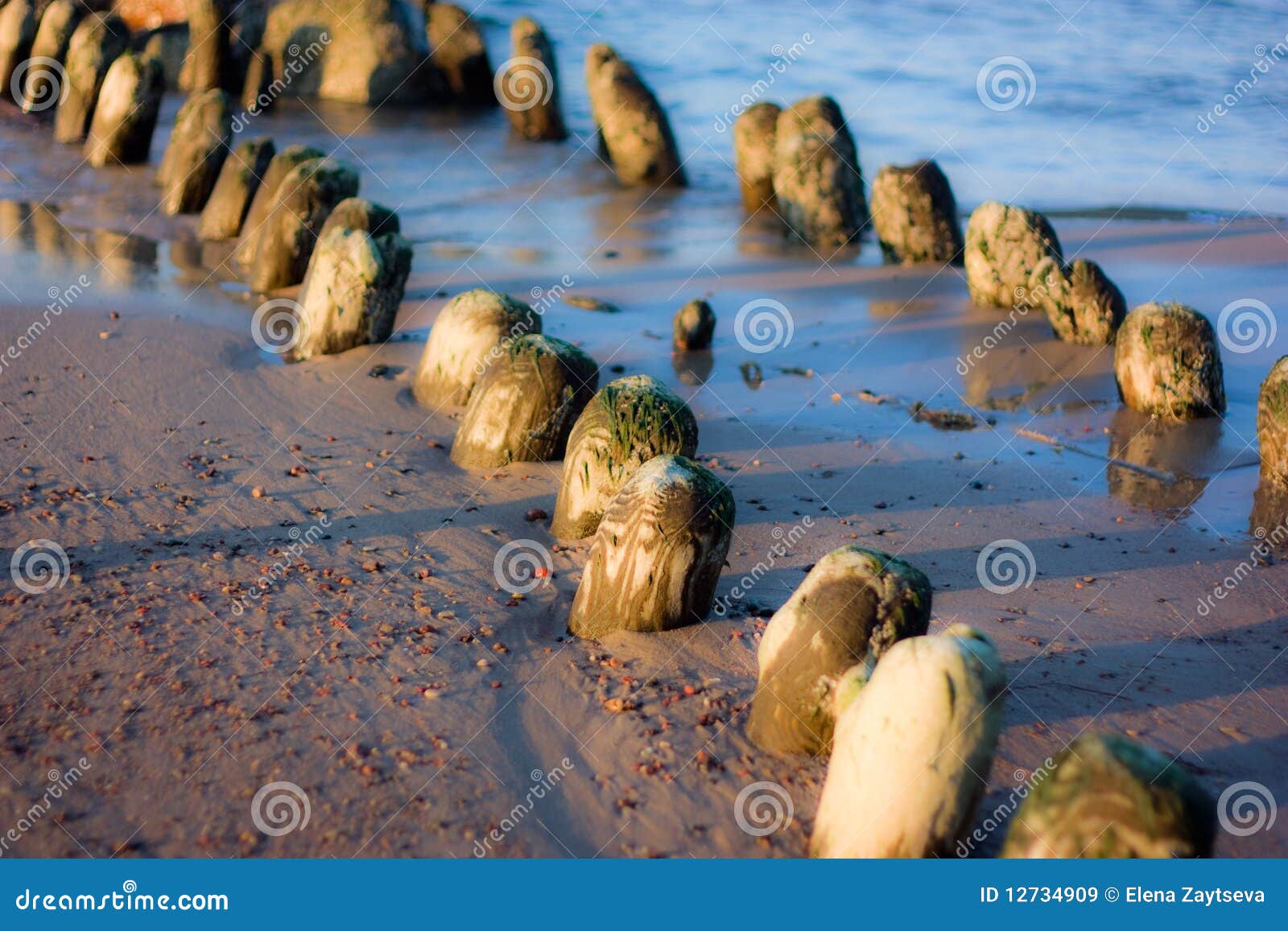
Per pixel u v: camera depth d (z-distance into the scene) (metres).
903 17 13.88
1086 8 14.26
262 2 10.41
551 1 14.43
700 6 14.38
